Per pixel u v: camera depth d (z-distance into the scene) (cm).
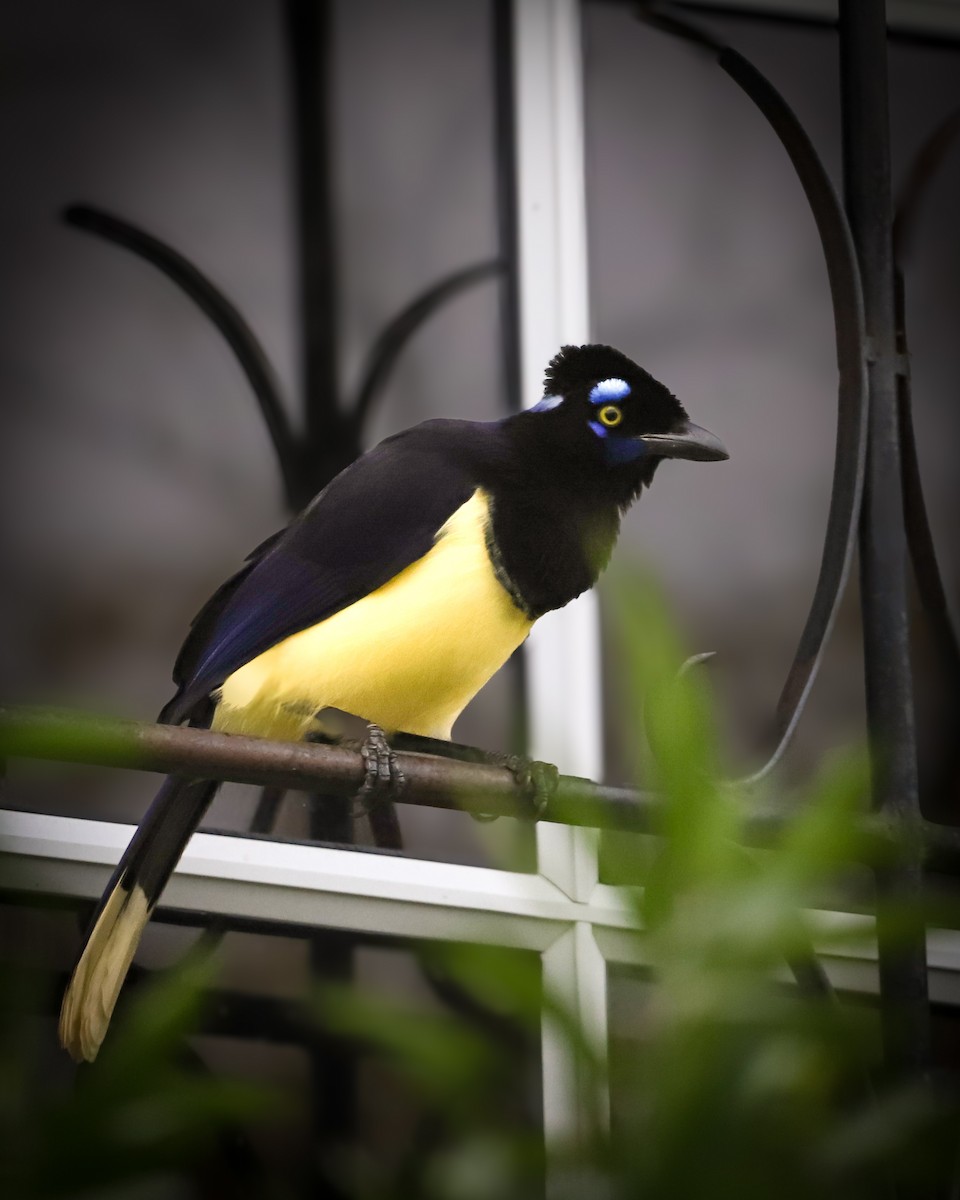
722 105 1164
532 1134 351
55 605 978
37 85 1080
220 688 907
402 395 1064
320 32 1122
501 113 1120
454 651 896
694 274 1132
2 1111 347
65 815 862
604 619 1004
